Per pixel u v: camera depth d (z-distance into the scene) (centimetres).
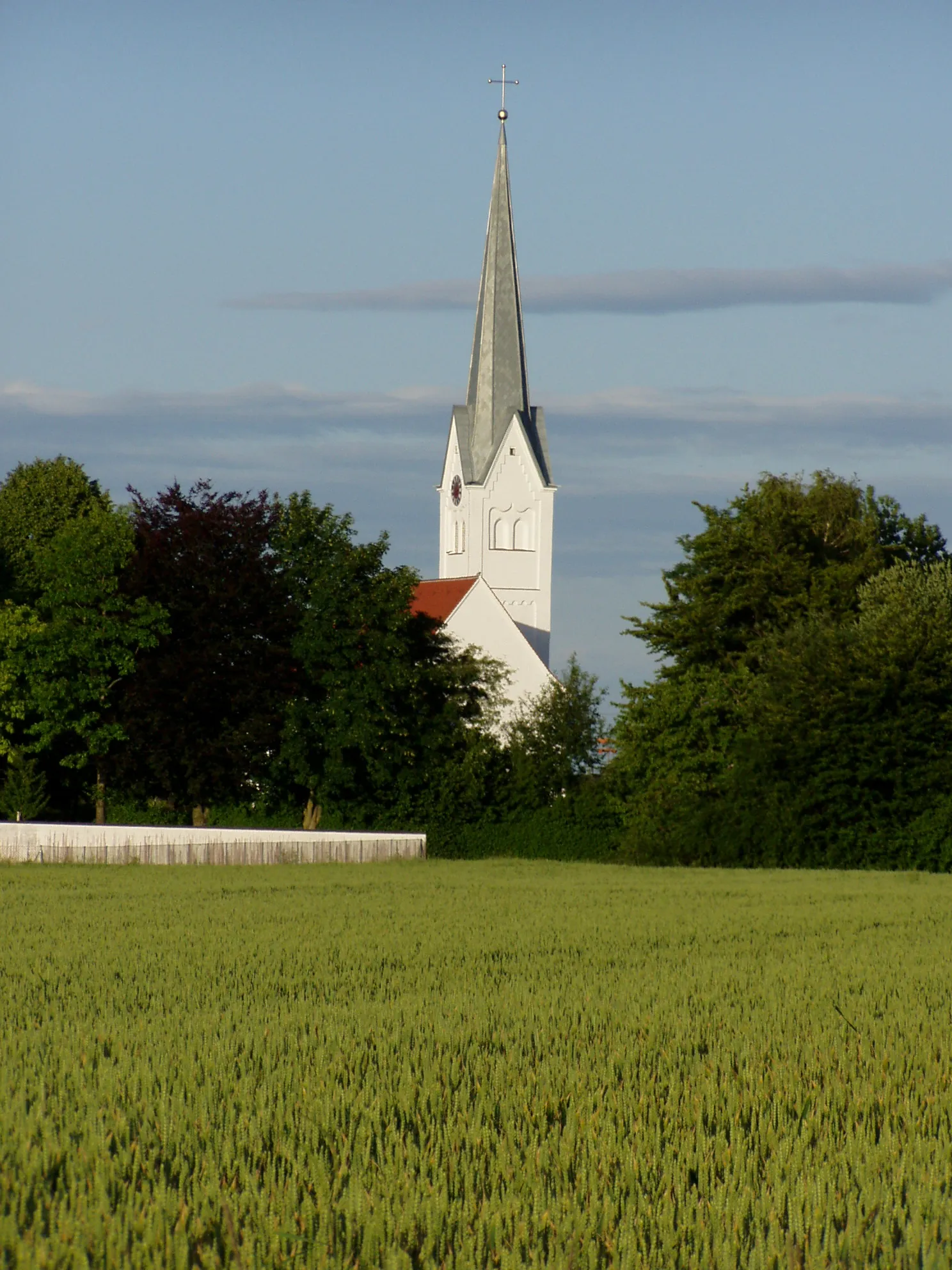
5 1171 2334
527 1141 2638
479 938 6209
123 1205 2183
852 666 14050
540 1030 3728
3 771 16662
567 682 17900
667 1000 4284
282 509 16700
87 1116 2714
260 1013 3966
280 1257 2020
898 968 5159
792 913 7650
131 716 15800
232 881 9994
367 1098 2905
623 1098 2939
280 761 15975
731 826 14075
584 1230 2136
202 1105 2781
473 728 17188
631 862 14575
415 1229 2144
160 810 16750
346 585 16238
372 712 16025
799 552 18862
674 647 18975
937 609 15012
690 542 19450
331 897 8681
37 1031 3588
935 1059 3419
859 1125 2694
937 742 13675
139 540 16525
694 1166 2483
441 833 16175
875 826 13638
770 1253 2047
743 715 15950
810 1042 3553
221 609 16025
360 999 4338
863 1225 2186
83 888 9244
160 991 4425
